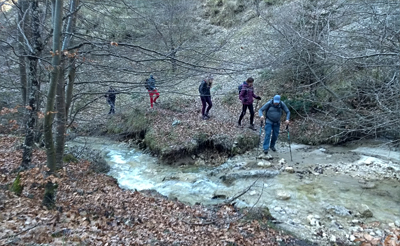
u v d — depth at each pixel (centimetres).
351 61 717
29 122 601
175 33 1059
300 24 1035
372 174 712
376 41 705
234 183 736
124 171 888
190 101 1332
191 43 690
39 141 905
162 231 476
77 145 1069
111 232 445
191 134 994
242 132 1010
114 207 556
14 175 654
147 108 1254
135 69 589
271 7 1761
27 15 582
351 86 870
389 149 852
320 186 672
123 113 1277
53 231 408
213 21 2030
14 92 865
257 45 1351
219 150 963
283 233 503
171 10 1088
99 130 1229
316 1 1168
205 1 2172
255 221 531
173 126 1073
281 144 998
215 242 454
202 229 498
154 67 597
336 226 520
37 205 493
